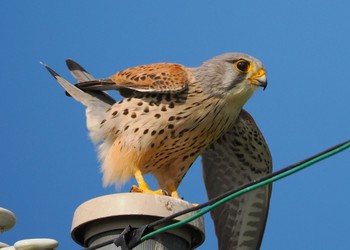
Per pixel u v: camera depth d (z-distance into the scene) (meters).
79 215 8.42
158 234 8.23
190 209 7.68
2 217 8.62
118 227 8.27
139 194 8.34
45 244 8.28
